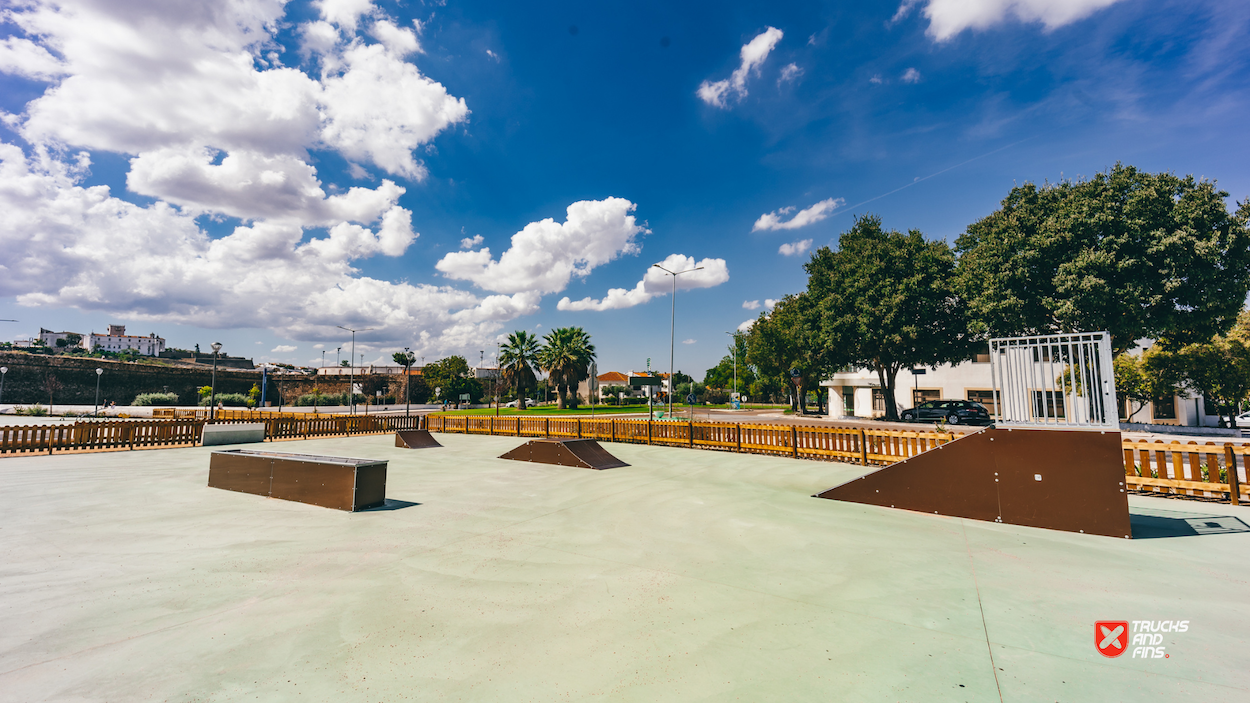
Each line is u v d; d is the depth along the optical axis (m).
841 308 31.11
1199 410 28.02
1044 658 3.35
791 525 7.07
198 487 9.82
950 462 7.68
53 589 4.54
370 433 25.27
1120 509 6.41
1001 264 23.36
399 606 4.25
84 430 15.87
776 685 3.03
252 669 3.18
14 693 2.86
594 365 67.25
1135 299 19.33
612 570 5.21
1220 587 4.62
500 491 9.69
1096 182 21.31
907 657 3.38
